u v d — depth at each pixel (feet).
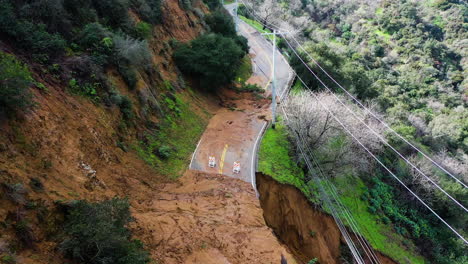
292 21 229.45
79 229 36.65
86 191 49.73
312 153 91.81
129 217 42.91
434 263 92.89
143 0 102.83
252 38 188.34
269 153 90.84
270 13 216.95
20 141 45.32
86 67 68.54
